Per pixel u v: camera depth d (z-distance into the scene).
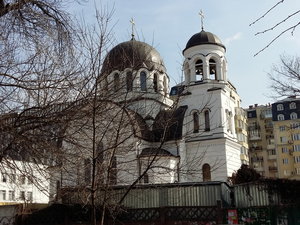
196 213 18.50
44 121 9.80
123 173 15.97
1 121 9.48
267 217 17.45
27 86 9.98
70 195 13.66
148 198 21.00
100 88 10.67
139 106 14.91
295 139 76.25
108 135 11.83
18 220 20.09
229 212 18.08
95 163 10.54
